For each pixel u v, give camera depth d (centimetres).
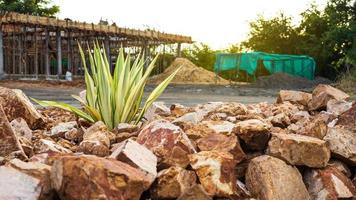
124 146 204
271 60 2741
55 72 2553
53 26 2006
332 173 239
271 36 3891
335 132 261
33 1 3447
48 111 535
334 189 230
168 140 226
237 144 240
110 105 326
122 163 188
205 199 195
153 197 199
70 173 167
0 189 164
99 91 326
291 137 239
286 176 222
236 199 209
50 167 183
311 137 253
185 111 423
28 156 241
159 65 2864
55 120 434
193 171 213
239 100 1143
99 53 331
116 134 303
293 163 233
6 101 349
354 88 1966
